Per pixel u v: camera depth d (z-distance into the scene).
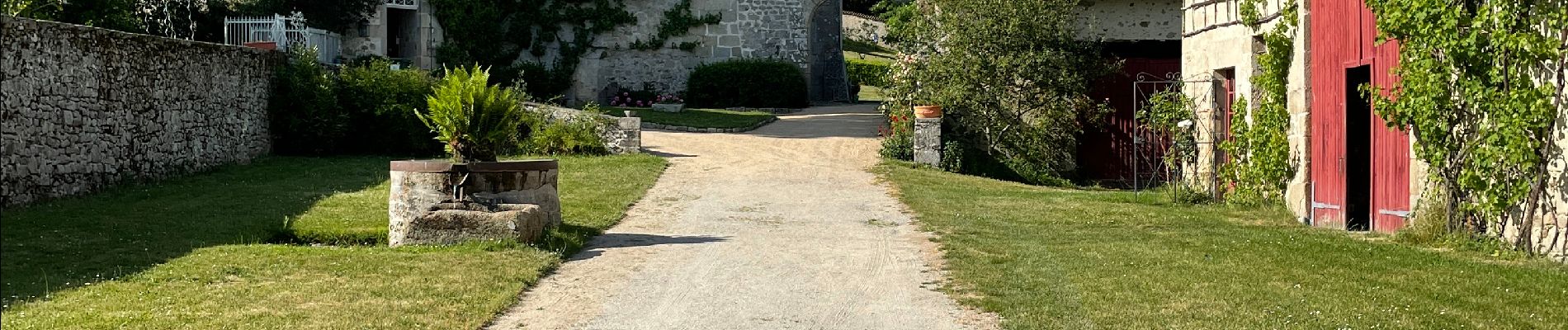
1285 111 12.72
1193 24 14.77
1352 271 8.62
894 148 19.17
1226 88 14.22
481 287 8.02
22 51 12.06
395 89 20.16
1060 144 19.77
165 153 15.53
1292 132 12.57
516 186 10.38
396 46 29.70
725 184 15.55
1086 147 20.48
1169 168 16.36
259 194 14.02
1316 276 8.38
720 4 30.70
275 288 7.93
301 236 10.64
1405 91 9.93
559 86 30.02
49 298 7.53
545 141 19.11
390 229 10.13
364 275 8.46
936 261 9.34
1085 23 19.62
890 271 8.82
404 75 20.39
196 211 12.34
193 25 22.06
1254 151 13.20
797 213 12.87
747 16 30.81
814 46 35.69
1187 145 14.77
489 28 29.42
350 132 20.00
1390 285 8.02
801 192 14.73
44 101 12.52
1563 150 8.72
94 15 19.22
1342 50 11.23
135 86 14.64
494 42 29.52
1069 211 12.99
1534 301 7.42
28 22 12.15
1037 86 19.14
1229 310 7.17
